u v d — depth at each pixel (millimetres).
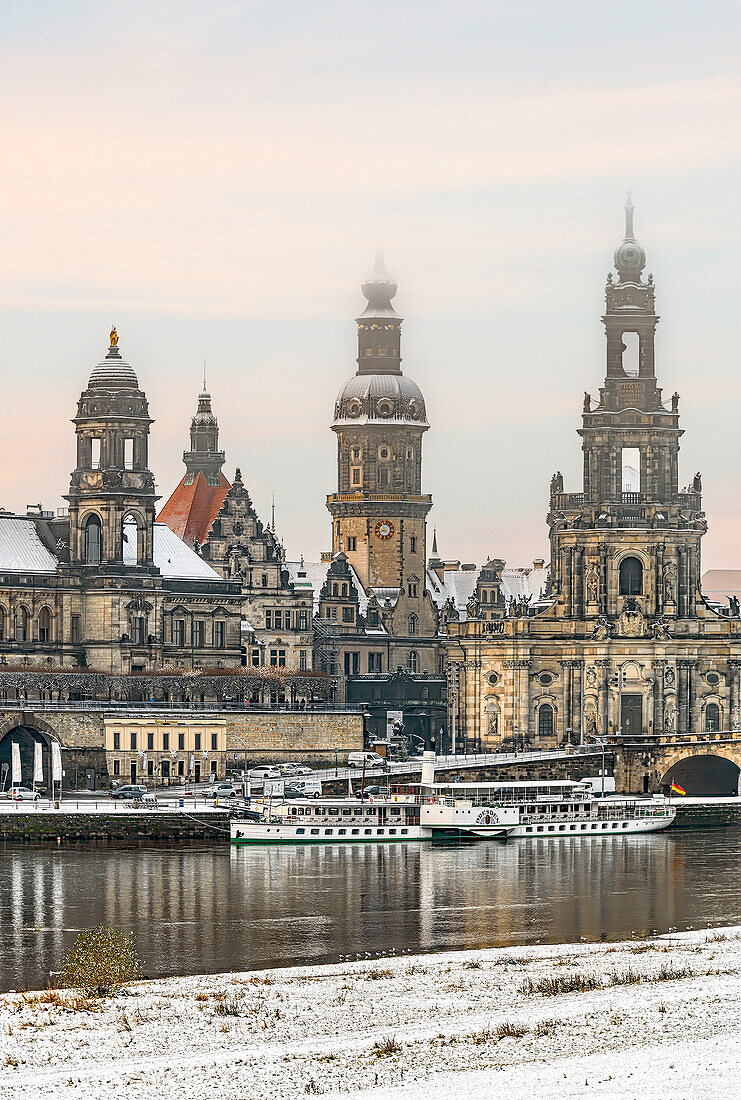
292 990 189500
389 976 197625
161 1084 155750
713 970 196375
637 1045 162000
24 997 186875
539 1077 153375
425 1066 158750
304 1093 152500
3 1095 153375
